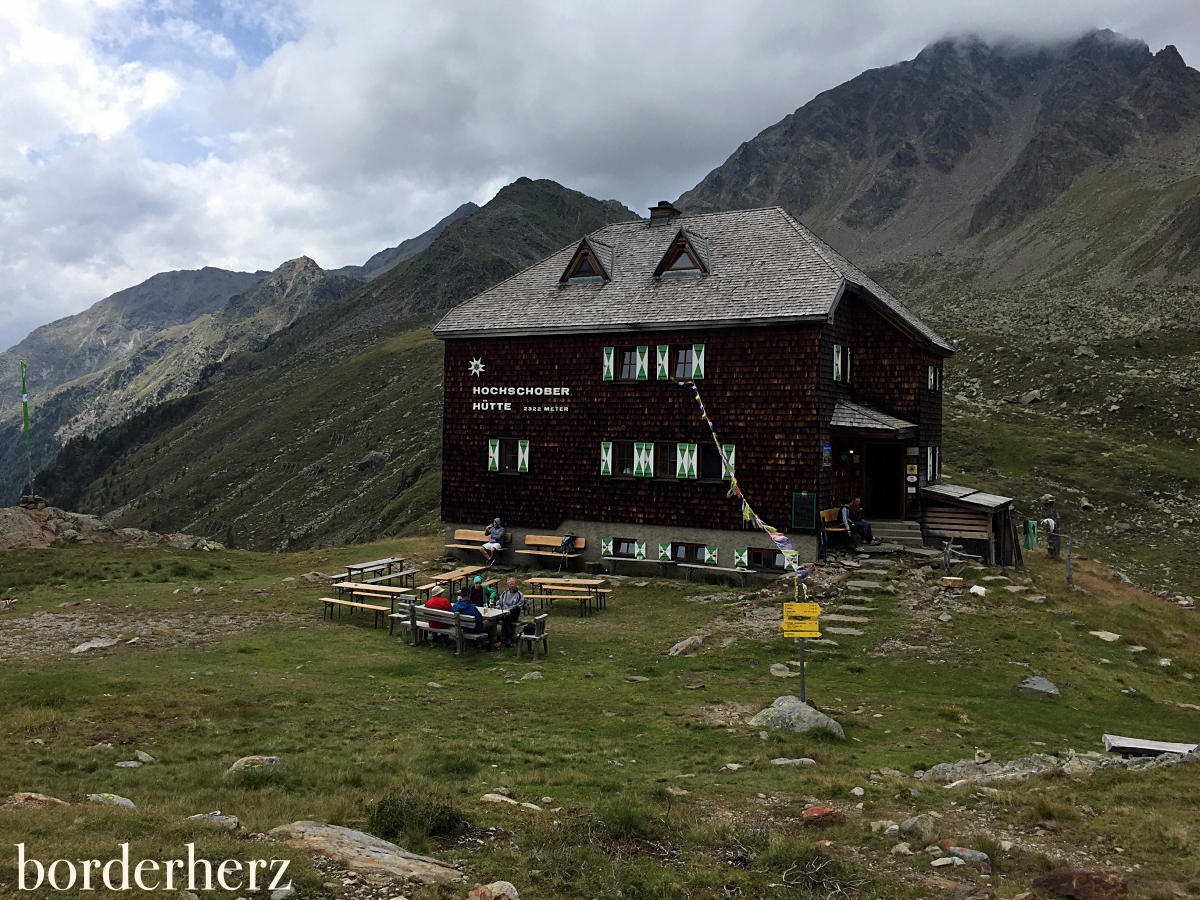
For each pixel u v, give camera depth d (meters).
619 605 25.81
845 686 17.58
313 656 18.61
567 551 31.34
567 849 8.28
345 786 10.23
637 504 30.91
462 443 34.22
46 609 22.67
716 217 35.62
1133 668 20.59
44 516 35.12
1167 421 75.94
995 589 25.19
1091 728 15.80
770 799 10.50
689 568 29.39
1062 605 24.59
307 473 168.38
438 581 24.52
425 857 7.84
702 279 31.61
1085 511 58.53
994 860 8.50
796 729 14.03
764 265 31.20
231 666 17.31
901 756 13.12
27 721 12.32
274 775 10.22
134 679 15.68
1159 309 124.12
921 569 27.12
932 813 10.02
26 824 7.48
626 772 11.63
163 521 179.00
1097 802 10.34
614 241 36.34
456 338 34.22
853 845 8.97
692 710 15.20
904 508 31.58
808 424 28.12
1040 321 123.06
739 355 29.27
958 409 83.69
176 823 8.02
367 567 26.42
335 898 6.60
